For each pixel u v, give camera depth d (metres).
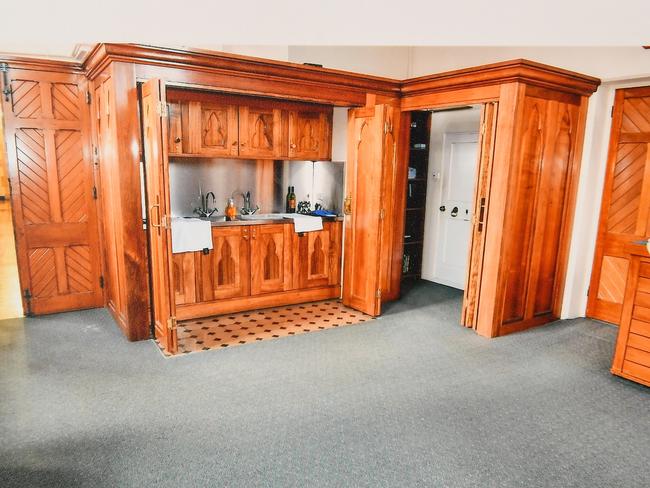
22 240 4.04
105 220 4.11
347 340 3.81
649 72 3.65
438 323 4.27
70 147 4.11
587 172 4.18
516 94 3.54
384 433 2.49
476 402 2.86
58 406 2.67
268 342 3.72
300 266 4.73
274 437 2.42
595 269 4.43
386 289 4.93
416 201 5.92
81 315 4.22
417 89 4.34
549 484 2.13
